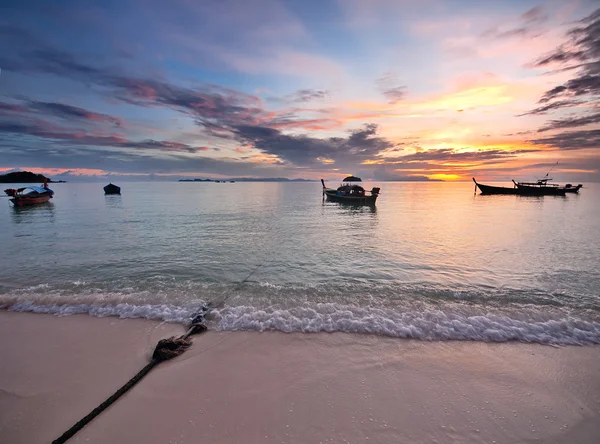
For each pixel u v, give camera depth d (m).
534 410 3.81
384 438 3.37
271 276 9.70
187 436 3.39
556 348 5.26
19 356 5.02
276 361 4.86
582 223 21.50
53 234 17.23
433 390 4.17
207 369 4.63
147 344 5.39
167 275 9.74
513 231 18.19
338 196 40.59
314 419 3.63
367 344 5.38
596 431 3.49
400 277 9.59
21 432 3.49
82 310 6.78
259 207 36.38
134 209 33.53
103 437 3.38
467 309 6.95
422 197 60.31
